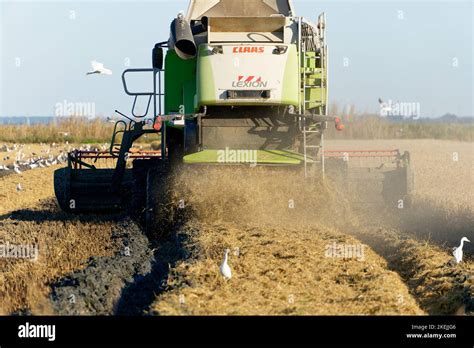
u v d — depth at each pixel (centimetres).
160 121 4378
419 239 4209
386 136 18612
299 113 4384
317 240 3947
